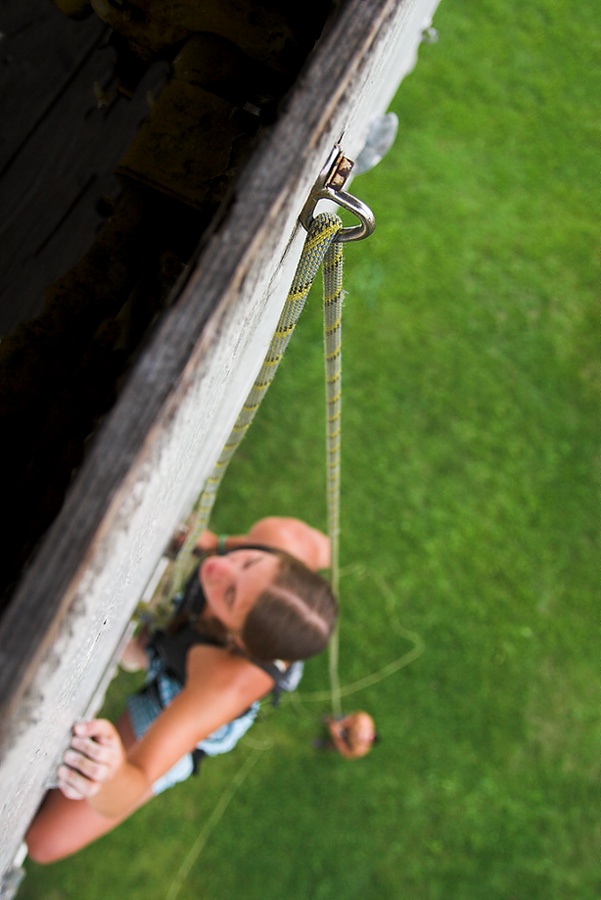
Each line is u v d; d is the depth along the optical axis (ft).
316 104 1.98
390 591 12.84
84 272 3.06
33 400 2.97
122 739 8.84
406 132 15.35
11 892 7.20
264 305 2.99
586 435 14.16
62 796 7.61
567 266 15.14
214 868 11.60
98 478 1.65
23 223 3.72
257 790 11.93
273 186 1.89
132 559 2.82
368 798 12.13
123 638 7.89
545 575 13.35
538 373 14.30
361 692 12.44
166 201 2.97
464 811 12.27
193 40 3.07
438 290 14.35
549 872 12.26
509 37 16.66
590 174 15.96
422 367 13.87
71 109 3.95
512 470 13.69
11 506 2.67
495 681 12.80
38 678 1.62
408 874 11.98
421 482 13.35
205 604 8.25
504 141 15.80
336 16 2.12
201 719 7.30
